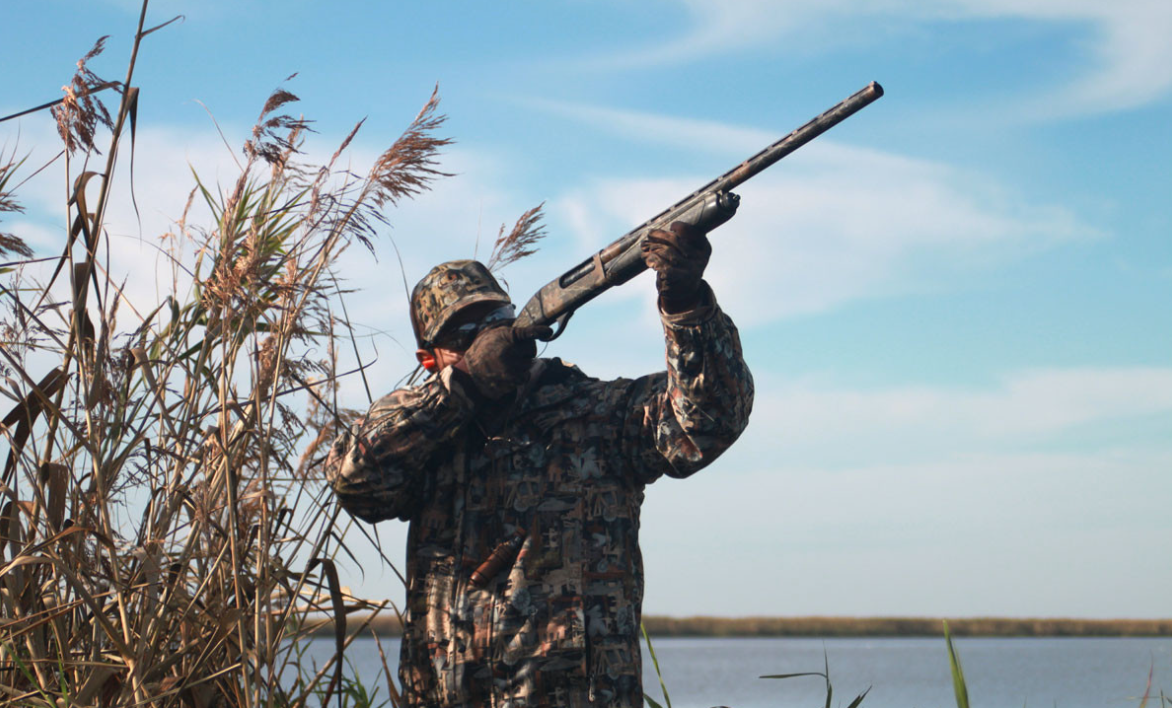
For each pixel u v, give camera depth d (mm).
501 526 2807
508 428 2900
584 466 2854
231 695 3059
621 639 2717
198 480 3154
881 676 66625
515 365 2830
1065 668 77312
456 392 2828
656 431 2811
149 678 2902
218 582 3074
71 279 3119
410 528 3025
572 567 2738
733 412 2701
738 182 2664
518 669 2664
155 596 2977
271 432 3041
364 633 3600
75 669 2930
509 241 3844
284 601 3371
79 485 3039
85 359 3135
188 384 3270
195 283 3377
